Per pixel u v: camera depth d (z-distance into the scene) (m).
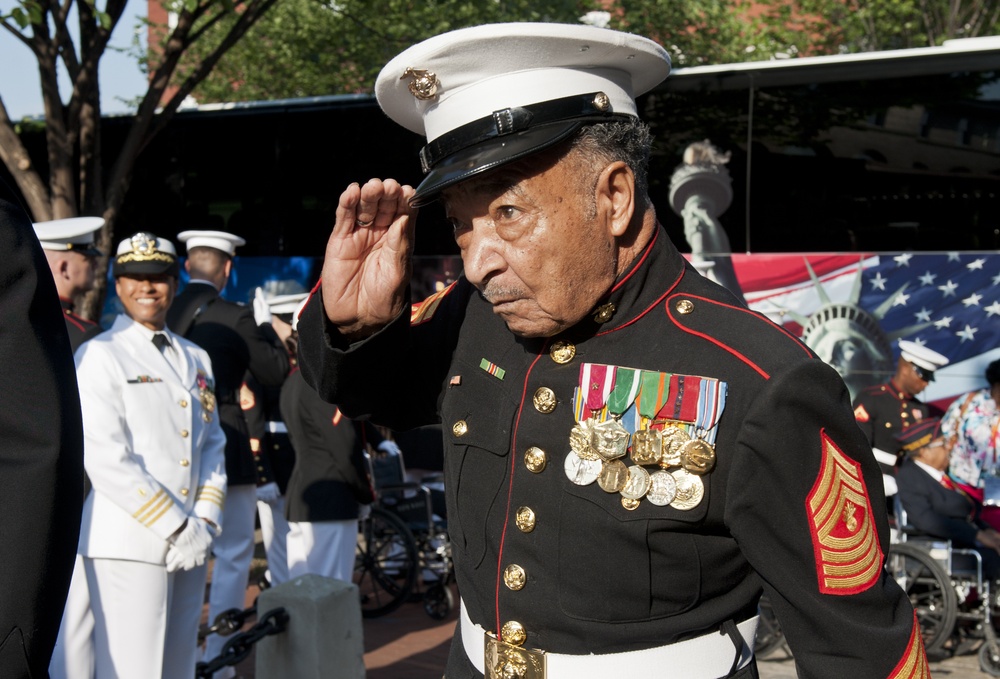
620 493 1.70
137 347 4.06
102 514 3.79
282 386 6.02
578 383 1.78
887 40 16.16
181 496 3.99
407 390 2.08
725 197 8.52
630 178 1.74
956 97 8.09
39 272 1.78
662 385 1.71
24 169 7.79
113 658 3.75
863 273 8.15
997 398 6.34
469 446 1.87
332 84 14.12
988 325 7.84
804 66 8.41
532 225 1.69
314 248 9.62
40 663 1.66
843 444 1.65
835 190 8.30
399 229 1.87
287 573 6.44
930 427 6.50
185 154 9.95
